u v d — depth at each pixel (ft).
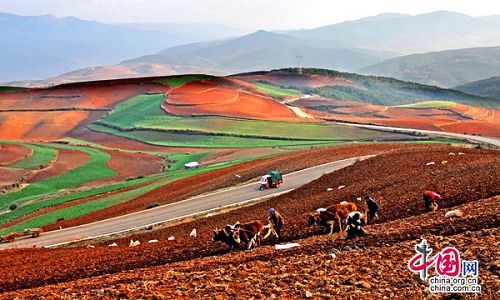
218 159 429.38
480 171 109.60
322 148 324.60
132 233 167.22
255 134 552.41
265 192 207.92
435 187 104.22
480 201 83.10
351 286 47.44
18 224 240.73
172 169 411.95
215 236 79.56
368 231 73.20
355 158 256.93
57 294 57.26
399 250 57.93
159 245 97.76
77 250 113.70
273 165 266.36
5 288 78.38
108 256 91.76
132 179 374.84
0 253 120.26
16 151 504.43
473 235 58.90
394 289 45.96
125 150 526.57
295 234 86.12
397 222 78.84
